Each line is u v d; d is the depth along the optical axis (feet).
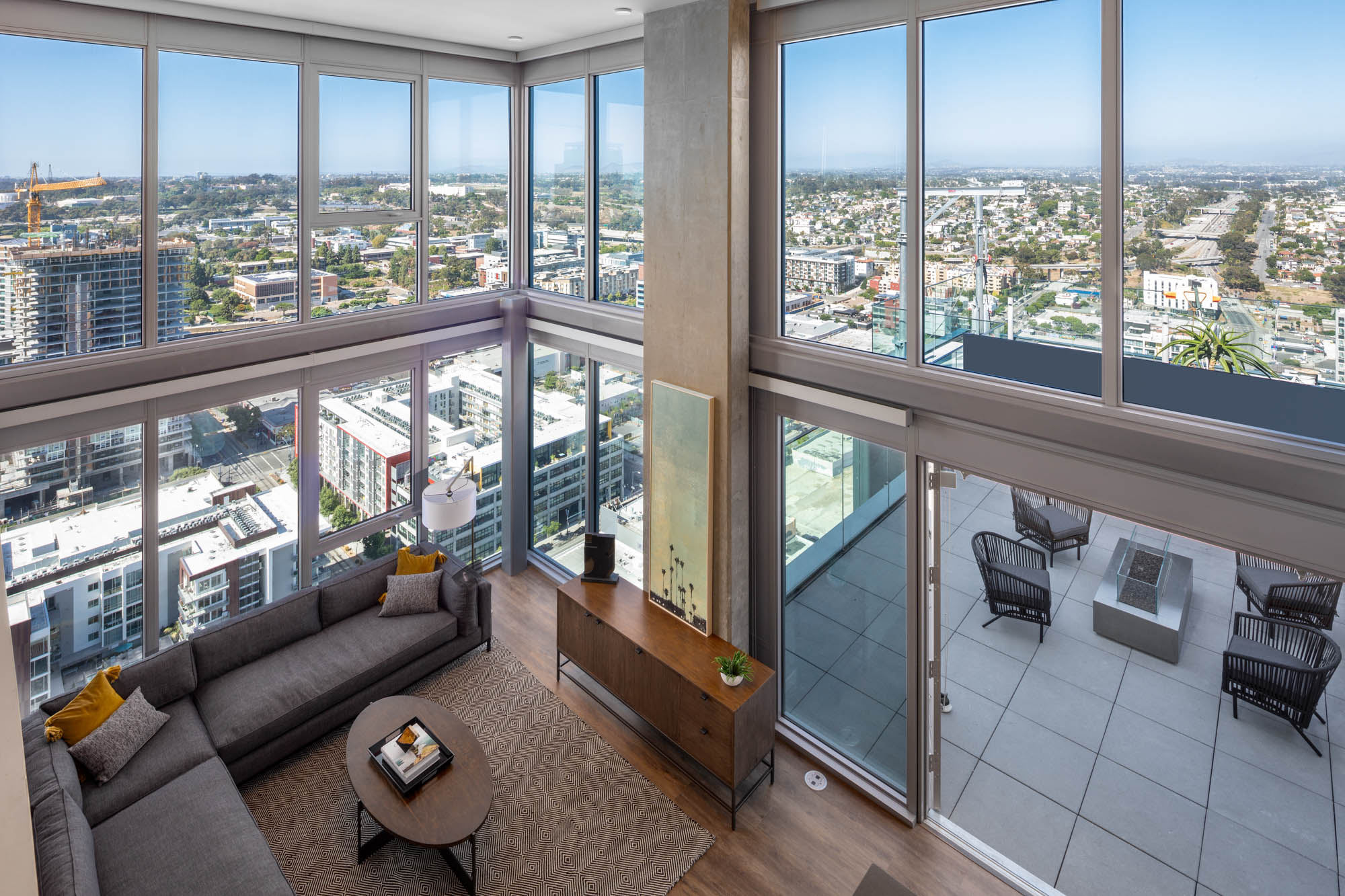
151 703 17.88
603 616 19.95
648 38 17.93
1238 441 11.91
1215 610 25.66
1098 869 16.47
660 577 20.24
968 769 19.21
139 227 18.25
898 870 16.15
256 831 15.02
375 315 22.56
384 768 16.16
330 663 19.58
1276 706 20.13
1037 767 19.26
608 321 22.24
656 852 16.38
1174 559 26.12
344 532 23.38
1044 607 23.85
